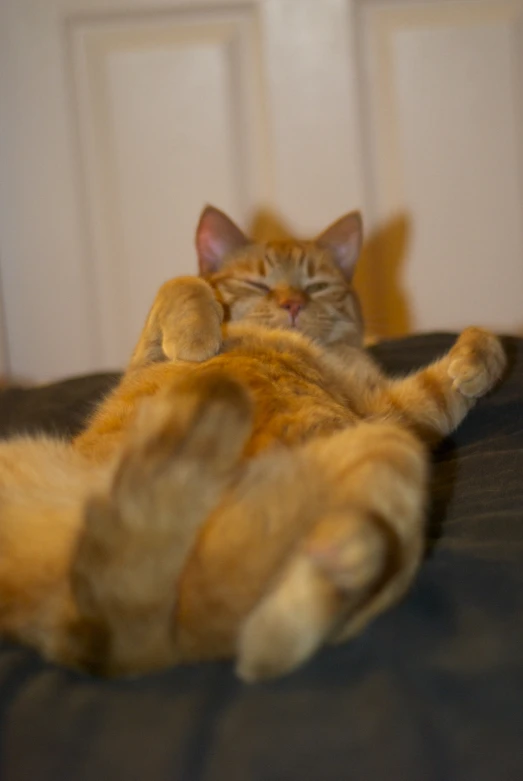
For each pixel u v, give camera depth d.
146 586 0.47
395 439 0.55
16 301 1.30
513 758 0.41
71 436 0.97
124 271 1.31
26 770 0.42
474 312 1.32
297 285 1.09
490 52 1.28
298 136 1.29
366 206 1.30
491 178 1.30
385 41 1.28
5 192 1.29
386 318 1.32
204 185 1.30
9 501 0.60
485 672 0.47
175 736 0.43
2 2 1.26
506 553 0.60
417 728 0.43
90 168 1.29
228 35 1.27
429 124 1.29
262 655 0.47
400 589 0.51
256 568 0.47
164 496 0.47
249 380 0.78
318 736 0.43
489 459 0.84
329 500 0.49
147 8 1.26
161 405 0.51
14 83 1.27
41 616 0.52
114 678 0.49
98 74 1.28
